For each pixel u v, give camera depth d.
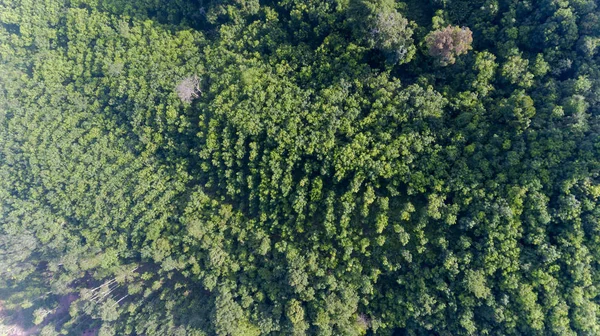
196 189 43.59
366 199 35.12
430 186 33.69
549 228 30.94
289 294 38.19
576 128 31.14
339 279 36.66
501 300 31.14
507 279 31.05
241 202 42.28
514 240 31.14
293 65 41.50
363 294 36.38
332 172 37.19
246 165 41.31
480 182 32.59
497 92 35.50
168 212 44.09
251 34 44.22
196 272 41.88
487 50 35.97
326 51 40.41
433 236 34.06
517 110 32.06
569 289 29.86
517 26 35.53
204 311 41.47
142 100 45.44
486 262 31.67
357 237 36.06
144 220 43.91
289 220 39.19
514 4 35.59
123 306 45.62
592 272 29.69
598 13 32.59
